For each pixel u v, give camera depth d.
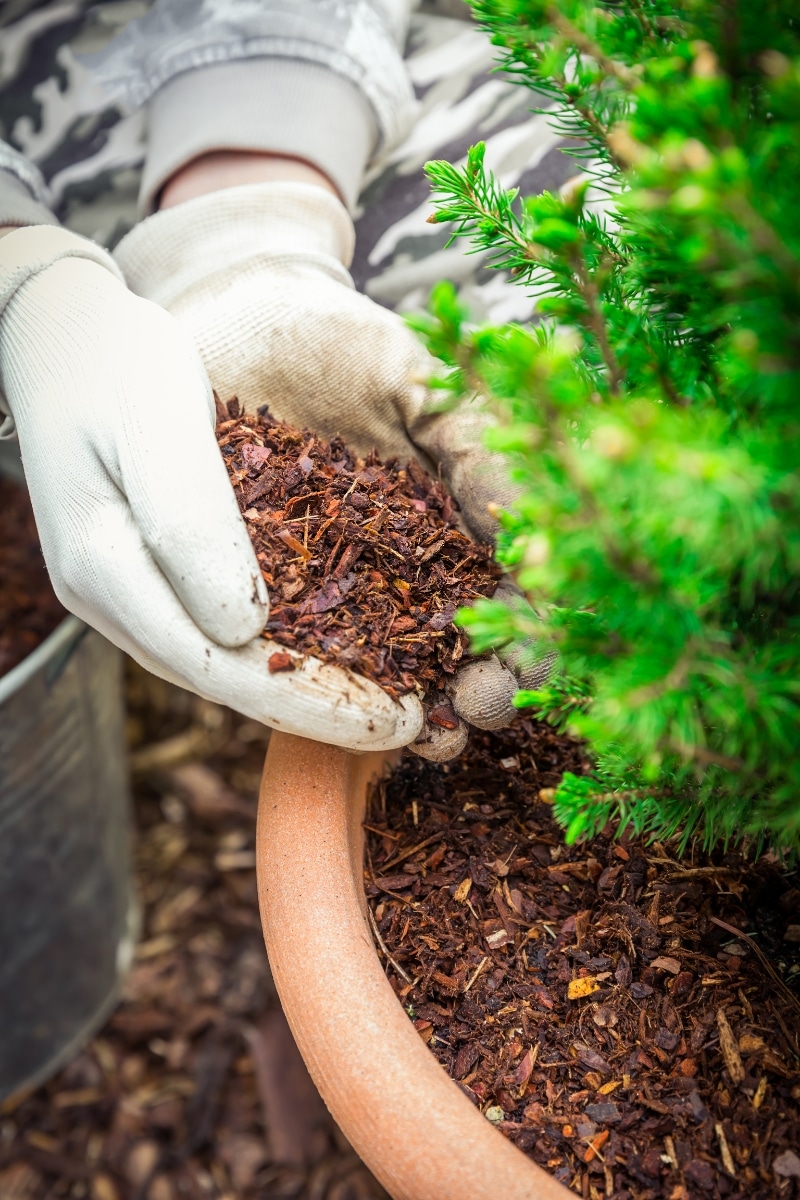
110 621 0.37
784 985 0.36
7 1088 0.59
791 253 0.24
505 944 0.38
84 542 0.37
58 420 0.38
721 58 0.28
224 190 0.45
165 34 0.49
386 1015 0.34
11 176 0.46
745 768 0.30
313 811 0.37
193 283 0.44
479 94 0.53
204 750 0.72
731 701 0.29
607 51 0.30
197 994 0.64
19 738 0.49
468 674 0.38
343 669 0.36
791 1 0.28
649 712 0.28
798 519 0.26
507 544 0.32
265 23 0.47
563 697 0.32
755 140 0.28
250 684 0.36
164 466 0.36
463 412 0.41
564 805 0.32
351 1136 0.33
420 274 0.53
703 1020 0.36
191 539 0.35
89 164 0.55
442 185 0.33
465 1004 0.37
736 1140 0.34
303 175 0.47
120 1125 0.60
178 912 0.67
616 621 0.28
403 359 0.42
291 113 0.47
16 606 0.56
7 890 0.53
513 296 0.53
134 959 0.65
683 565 0.27
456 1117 0.32
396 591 0.38
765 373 0.25
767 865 0.38
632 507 0.27
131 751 0.71
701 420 0.28
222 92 0.47
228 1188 0.58
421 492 0.41
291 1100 0.59
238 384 0.42
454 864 0.39
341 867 0.36
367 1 0.49
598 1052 0.36
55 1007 0.59
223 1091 0.61
